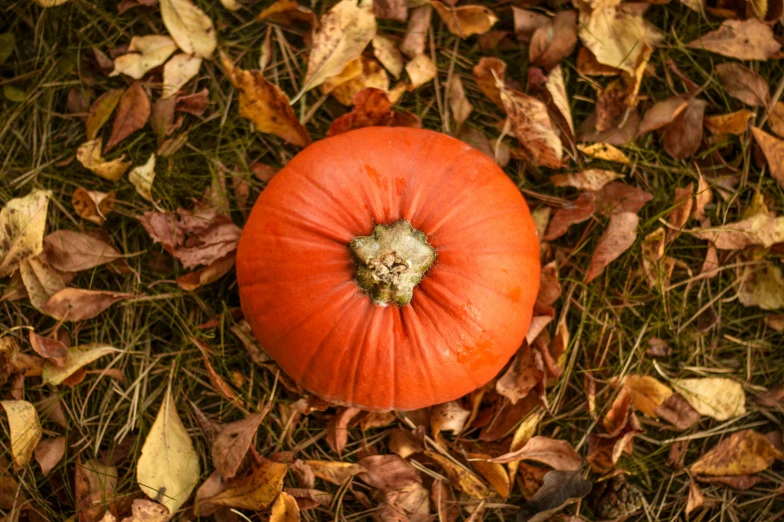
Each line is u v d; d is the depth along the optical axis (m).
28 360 1.01
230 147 1.05
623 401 1.05
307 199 0.92
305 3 1.05
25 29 1.05
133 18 1.05
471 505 1.04
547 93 1.06
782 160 1.06
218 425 1.03
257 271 0.93
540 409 1.04
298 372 0.95
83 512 1.00
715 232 1.06
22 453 0.99
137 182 1.01
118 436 1.02
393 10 1.05
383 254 0.90
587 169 1.06
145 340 1.04
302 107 1.04
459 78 1.07
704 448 1.07
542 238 1.05
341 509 1.03
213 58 1.05
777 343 1.07
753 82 1.06
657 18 1.07
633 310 1.06
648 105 1.07
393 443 1.04
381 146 0.93
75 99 1.05
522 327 0.95
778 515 1.05
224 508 1.02
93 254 1.02
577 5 1.05
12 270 0.99
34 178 1.04
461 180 0.93
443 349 0.92
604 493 1.05
